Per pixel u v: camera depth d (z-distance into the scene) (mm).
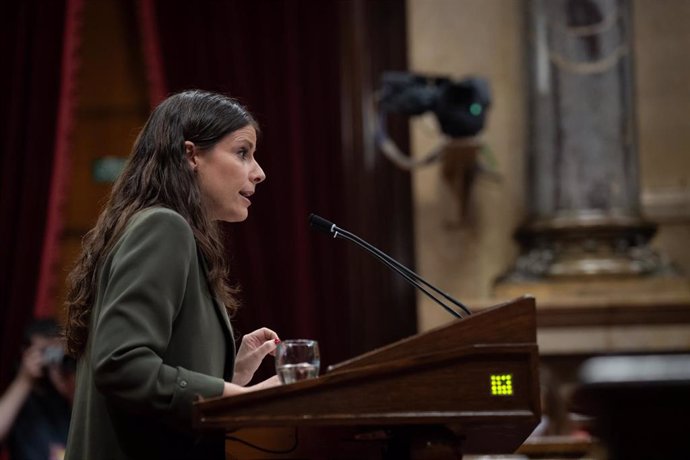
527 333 6270
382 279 22578
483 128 20578
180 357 6832
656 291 20859
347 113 23016
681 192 22859
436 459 6270
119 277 6672
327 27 23141
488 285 22422
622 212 21031
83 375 7188
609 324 20672
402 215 22875
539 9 21656
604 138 21109
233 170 7570
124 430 6742
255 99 22781
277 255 22297
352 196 22734
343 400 6145
